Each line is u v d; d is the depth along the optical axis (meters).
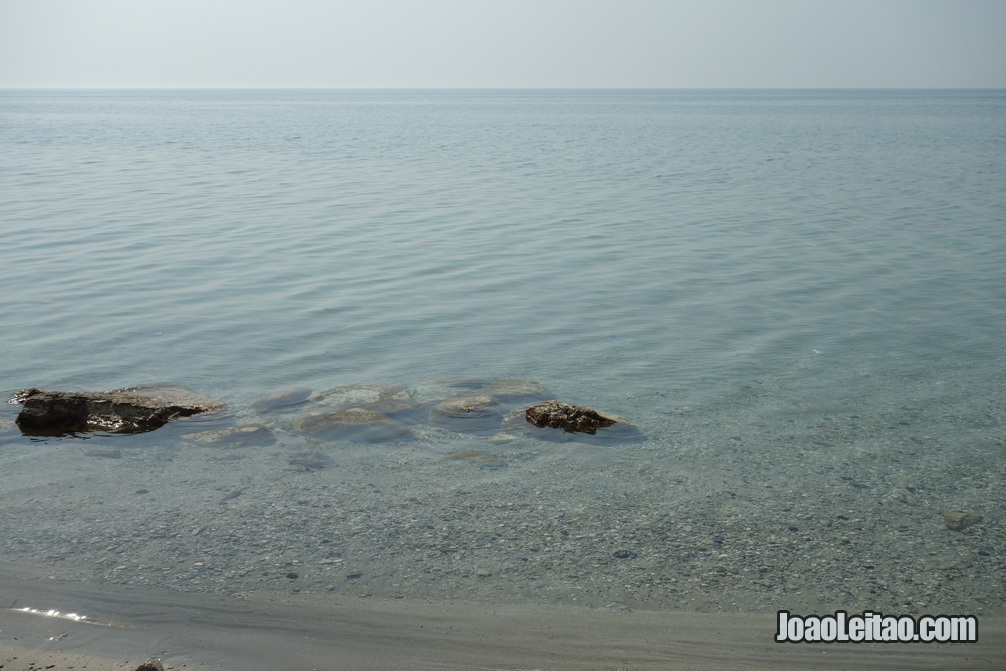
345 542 6.55
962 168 37.91
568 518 6.96
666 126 82.19
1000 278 15.61
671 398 9.73
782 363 10.95
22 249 18.11
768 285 15.20
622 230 21.11
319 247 18.64
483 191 28.89
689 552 6.44
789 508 7.15
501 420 9.01
